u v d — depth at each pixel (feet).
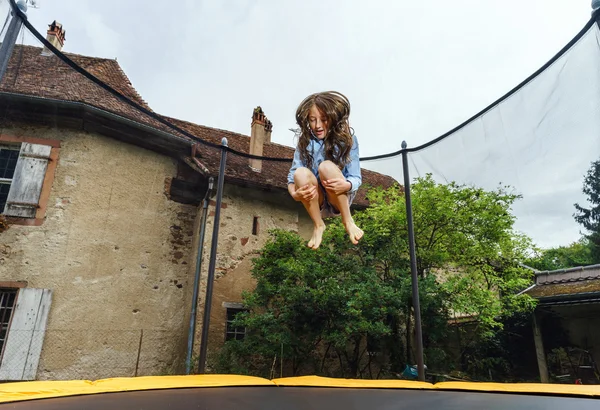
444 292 20.26
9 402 4.22
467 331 24.79
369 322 18.35
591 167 7.39
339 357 21.49
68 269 17.76
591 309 24.07
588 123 7.37
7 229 17.25
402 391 6.04
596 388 5.94
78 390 4.99
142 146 21.11
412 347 21.97
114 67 24.14
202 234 20.63
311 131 4.74
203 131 26.76
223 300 20.62
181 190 22.30
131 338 18.92
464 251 21.43
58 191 18.28
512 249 22.29
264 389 5.94
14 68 9.05
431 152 11.77
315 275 18.79
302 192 4.36
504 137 9.27
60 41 22.75
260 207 23.54
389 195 22.75
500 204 16.93
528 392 5.81
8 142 18.42
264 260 20.26
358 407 4.48
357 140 4.91
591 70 7.28
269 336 17.85
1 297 16.85
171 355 19.99
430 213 19.51
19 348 16.11
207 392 5.35
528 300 23.27
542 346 24.58
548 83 8.25
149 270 20.24
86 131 19.36
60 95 18.56
